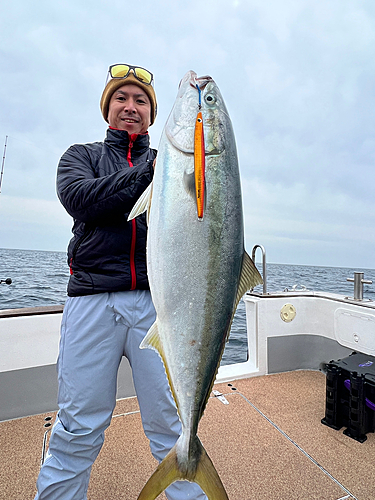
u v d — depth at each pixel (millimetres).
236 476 1977
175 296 1149
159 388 1461
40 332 2619
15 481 1897
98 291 1426
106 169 1565
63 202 1401
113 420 2568
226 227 1203
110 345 1443
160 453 1475
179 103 1250
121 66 1666
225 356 6449
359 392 2342
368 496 1828
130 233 1469
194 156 1142
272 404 2844
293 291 3803
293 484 1915
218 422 2566
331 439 2357
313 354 3578
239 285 1293
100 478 1960
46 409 2629
